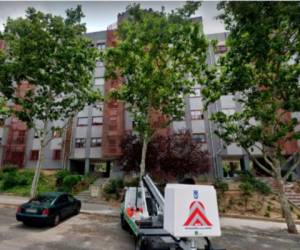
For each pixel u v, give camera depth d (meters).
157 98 13.74
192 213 3.87
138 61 13.09
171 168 16.45
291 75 10.02
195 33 11.98
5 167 24.25
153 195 6.65
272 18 8.92
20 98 15.01
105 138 24.88
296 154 11.80
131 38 12.61
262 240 8.62
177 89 13.69
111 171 24.50
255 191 16.44
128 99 14.49
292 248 7.71
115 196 17.30
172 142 17.56
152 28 12.23
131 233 8.37
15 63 13.59
